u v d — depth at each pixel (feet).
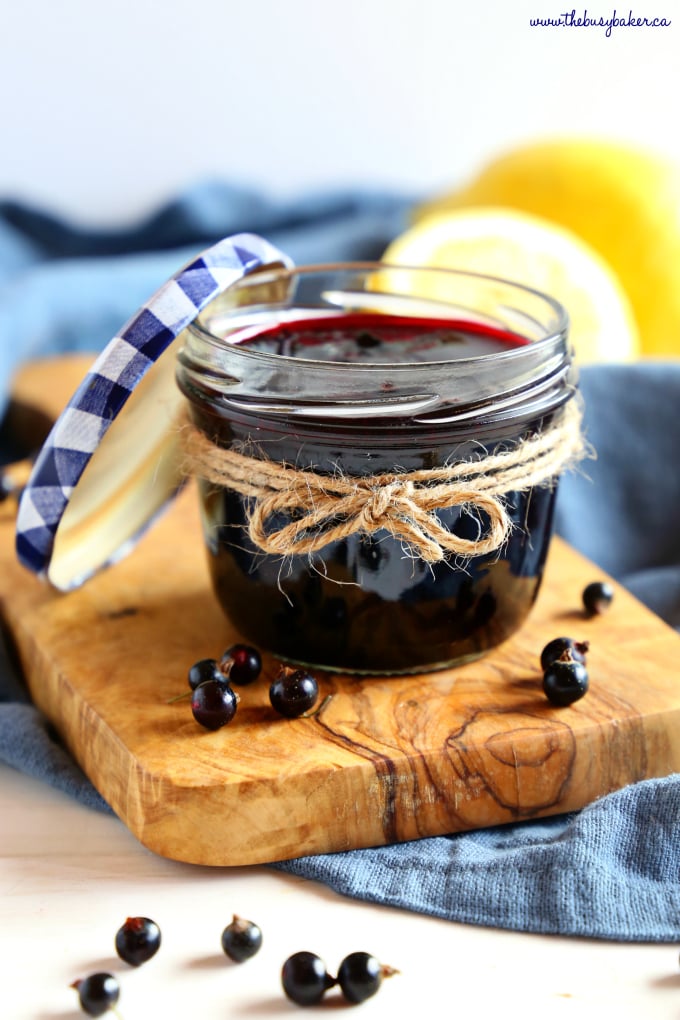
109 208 2.59
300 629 1.47
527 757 1.43
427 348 1.52
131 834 1.44
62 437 1.45
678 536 1.81
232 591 1.50
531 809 1.45
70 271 2.24
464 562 1.44
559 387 1.45
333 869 1.39
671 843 1.38
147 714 1.46
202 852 1.39
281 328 1.56
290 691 1.44
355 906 1.37
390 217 2.53
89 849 1.43
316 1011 1.29
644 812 1.39
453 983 1.31
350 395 1.38
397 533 1.40
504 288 1.57
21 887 1.38
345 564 1.42
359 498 1.39
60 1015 1.29
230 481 1.44
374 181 2.63
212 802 1.38
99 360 1.43
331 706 1.47
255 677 1.50
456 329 1.56
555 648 1.50
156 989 1.30
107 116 2.52
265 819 1.39
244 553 1.46
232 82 2.52
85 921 1.36
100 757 1.45
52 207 2.57
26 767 1.49
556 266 2.04
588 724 1.44
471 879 1.37
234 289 1.55
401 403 1.38
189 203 2.46
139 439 1.57
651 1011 1.29
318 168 2.61
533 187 2.26
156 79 2.50
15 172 2.53
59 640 1.56
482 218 2.12
